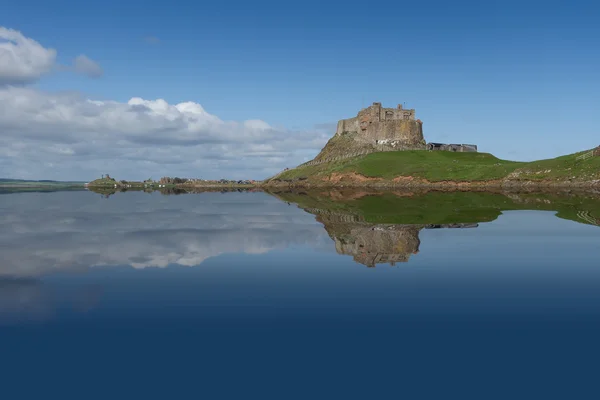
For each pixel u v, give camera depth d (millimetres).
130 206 63188
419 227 34656
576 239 28500
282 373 9734
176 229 35438
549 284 17297
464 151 176500
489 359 10383
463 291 16234
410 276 18656
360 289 16547
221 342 11398
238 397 8773
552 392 8898
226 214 49375
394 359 10406
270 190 136250
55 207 60625
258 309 14117
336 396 8797
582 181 95688
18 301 14906
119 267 20641
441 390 8992
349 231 33094
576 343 11289
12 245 27219
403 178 133500
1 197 88188
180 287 16828
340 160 176250
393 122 187875
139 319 13133
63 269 20141
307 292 16109
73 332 12094
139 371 9844
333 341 11453
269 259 22531
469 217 41469
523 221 38000
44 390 9055
